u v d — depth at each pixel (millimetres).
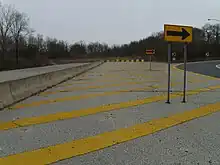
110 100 8719
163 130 5203
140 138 4727
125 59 85625
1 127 5488
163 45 77438
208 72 23719
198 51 81875
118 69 31016
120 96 9562
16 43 74625
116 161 3740
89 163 3688
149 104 7926
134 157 3871
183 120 5969
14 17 75688
